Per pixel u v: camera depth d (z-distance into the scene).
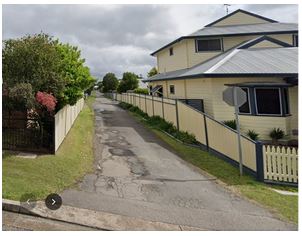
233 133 9.53
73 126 14.40
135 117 21.39
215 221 5.41
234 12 23.00
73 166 8.05
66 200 5.86
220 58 16.16
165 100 16.45
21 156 8.04
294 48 16.00
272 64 13.48
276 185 8.05
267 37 16.58
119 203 5.95
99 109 28.53
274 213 5.89
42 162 7.73
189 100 15.92
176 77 16.62
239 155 8.61
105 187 6.84
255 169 8.44
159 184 7.34
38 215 5.11
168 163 9.43
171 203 6.15
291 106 13.09
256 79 13.27
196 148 11.85
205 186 7.39
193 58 19.61
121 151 10.75
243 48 16.45
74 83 11.22
